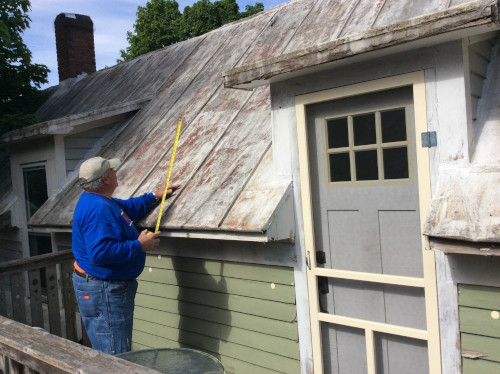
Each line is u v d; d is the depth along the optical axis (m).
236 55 5.34
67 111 7.28
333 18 4.62
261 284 3.28
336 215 2.90
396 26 2.21
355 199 2.79
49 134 4.98
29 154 5.68
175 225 3.23
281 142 3.08
